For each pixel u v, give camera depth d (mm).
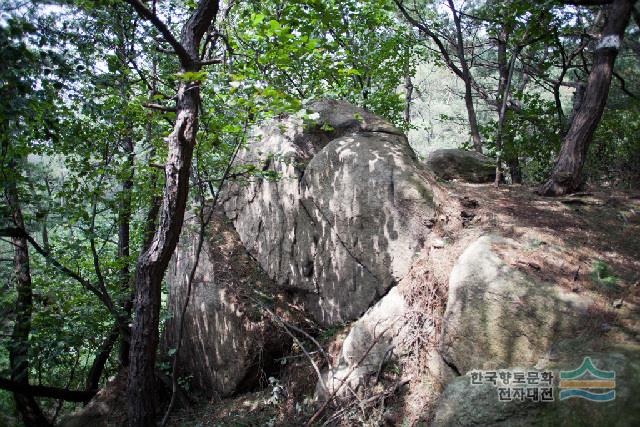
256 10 6695
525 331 3717
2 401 8531
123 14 6711
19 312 6371
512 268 4145
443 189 6027
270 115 4750
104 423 6387
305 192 6418
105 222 7117
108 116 5914
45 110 4914
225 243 7375
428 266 4980
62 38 4734
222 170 6746
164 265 4934
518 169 8820
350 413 4621
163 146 6266
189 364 7066
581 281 3961
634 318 3520
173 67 7801
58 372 9352
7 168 5367
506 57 10289
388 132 6488
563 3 6617
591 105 5781
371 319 5223
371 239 5715
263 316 6305
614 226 4867
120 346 8070
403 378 4570
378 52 9625
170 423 6148
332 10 6508
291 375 5859
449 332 4168
